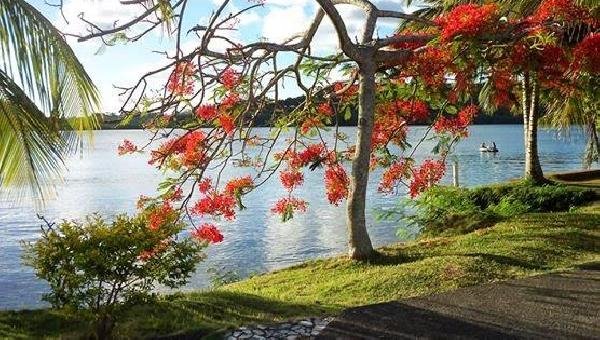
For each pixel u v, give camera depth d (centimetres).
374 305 680
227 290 855
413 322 621
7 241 1984
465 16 875
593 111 1575
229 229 2084
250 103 863
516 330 588
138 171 4575
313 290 799
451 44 872
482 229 1147
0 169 621
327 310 694
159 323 661
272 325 642
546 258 860
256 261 1636
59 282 620
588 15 912
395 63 973
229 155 894
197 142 880
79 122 626
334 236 1952
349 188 960
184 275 663
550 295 691
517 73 962
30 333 655
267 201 2759
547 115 1705
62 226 643
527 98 1655
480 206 1498
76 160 5909
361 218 947
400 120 1080
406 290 749
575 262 838
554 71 943
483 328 596
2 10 561
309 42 941
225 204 887
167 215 762
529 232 1020
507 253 883
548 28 906
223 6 753
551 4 912
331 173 997
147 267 637
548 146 6412
